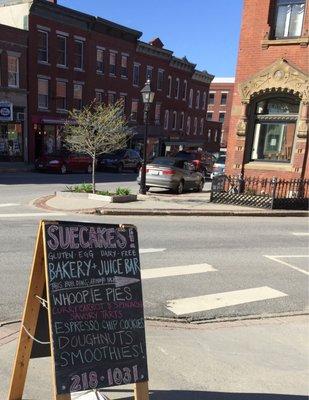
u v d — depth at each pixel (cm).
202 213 1395
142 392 334
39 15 3052
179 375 414
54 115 3259
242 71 1634
